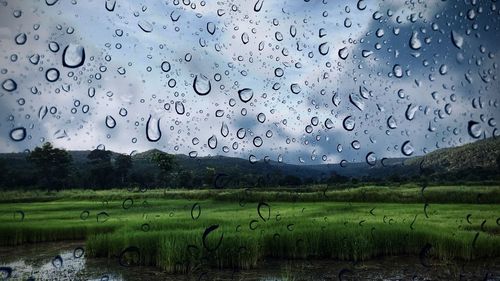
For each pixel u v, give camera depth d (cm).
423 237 642
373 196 1638
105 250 639
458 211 1248
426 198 1474
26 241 828
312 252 624
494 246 589
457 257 575
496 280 443
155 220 973
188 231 653
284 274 498
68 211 1488
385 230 678
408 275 478
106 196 1658
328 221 914
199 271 521
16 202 1590
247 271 521
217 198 1700
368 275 486
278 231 678
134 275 496
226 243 546
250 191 1739
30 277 478
